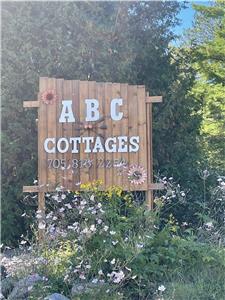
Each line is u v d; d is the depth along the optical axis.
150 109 3.96
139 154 3.92
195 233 4.00
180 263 3.11
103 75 4.84
